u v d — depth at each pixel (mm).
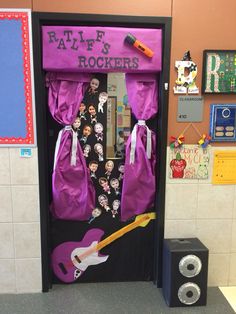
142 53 2154
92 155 2361
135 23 2158
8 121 2189
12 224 2312
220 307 2268
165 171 2336
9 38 2092
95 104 2307
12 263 2361
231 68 2227
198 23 2182
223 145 2344
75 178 2295
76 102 2238
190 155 2334
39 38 2113
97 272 2520
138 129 2285
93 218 2439
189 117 2285
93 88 2285
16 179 2262
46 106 2266
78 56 2117
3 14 2066
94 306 2260
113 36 2115
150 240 2502
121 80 2297
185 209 2400
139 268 2539
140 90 2256
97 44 2115
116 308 2242
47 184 2322
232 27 2203
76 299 2336
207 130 2316
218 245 2465
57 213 2340
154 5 2141
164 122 2273
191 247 2250
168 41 2180
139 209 2391
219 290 2461
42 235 2332
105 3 2111
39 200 2293
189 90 2252
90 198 2355
